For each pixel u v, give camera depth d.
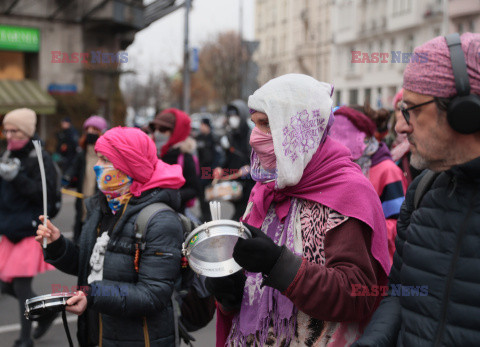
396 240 1.75
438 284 1.44
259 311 1.92
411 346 1.49
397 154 3.76
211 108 66.25
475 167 1.38
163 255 2.34
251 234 1.79
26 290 4.35
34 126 4.27
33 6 18.47
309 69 46.44
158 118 5.04
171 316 2.48
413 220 1.56
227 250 1.85
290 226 1.90
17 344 4.39
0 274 4.24
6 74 18.72
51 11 18.80
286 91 1.86
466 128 1.36
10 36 18.27
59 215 11.47
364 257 1.76
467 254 1.40
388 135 4.80
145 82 36.03
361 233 1.79
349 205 1.79
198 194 5.12
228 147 7.46
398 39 30.98
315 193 1.86
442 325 1.43
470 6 25.94
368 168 3.34
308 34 47.69
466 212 1.42
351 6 34.75
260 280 1.94
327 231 1.81
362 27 33.34
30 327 4.38
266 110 1.85
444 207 1.47
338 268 1.74
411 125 1.49
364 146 3.26
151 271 2.33
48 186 4.27
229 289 1.96
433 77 1.41
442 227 1.46
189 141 5.11
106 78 19.30
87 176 5.98
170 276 2.35
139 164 2.41
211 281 1.98
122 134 2.43
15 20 18.30
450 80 1.39
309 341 1.84
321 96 1.88
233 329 2.05
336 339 1.81
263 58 53.81
